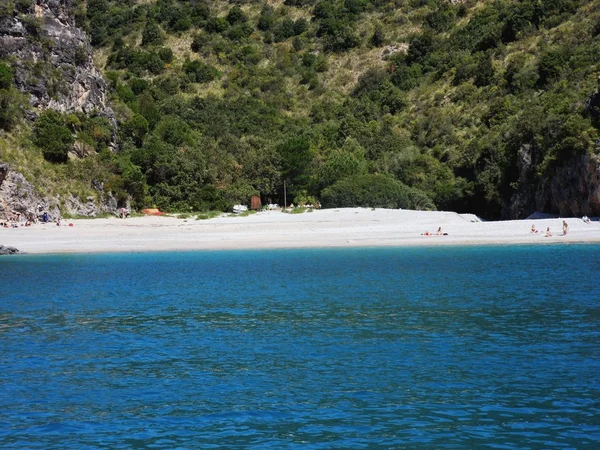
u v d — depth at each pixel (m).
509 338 24.36
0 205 79.19
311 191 107.50
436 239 64.06
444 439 15.45
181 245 62.62
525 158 92.31
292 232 70.56
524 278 39.25
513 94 114.31
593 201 75.81
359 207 93.75
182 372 20.97
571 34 116.31
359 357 22.31
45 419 17.14
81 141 95.69
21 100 90.75
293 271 45.25
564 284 36.62
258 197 101.94
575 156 78.94
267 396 18.62
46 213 82.19
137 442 15.64
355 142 115.88
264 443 15.43
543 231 66.94
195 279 42.28
